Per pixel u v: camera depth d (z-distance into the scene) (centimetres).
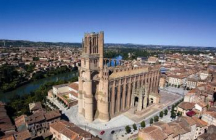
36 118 11044
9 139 8769
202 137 9481
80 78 13638
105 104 12875
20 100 15900
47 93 19200
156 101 16338
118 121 13238
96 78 12862
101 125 12612
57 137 10531
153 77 18012
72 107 15812
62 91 18662
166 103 17388
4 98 19575
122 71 14100
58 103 16775
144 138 9244
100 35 12719
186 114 12962
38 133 11044
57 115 11912
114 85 13200
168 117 14038
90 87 12525
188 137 10469
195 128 10725
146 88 14900
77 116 13975
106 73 12406
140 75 15712
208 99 16000
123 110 14650
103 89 12812
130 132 11769
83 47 12812
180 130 10088
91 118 13000
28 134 9438
